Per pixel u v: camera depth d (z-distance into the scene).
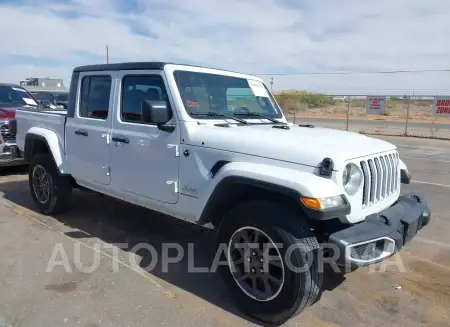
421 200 3.88
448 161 11.66
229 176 3.22
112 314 3.26
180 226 5.43
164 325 3.13
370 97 21.41
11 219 5.53
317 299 3.49
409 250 4.73
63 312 3.26
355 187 3.07
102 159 4.64
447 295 3.70
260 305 3.16
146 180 4.11
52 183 5.50
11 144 7.67
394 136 19.61
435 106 19.08
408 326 3.21
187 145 3.68
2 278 3.80
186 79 3.96
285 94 35.16
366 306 3.49
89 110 4.87
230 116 4.10
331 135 3.71
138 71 4.17
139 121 4.18
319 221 3.13
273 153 3.18
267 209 3.06
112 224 5.43
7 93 9.48
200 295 3.62
